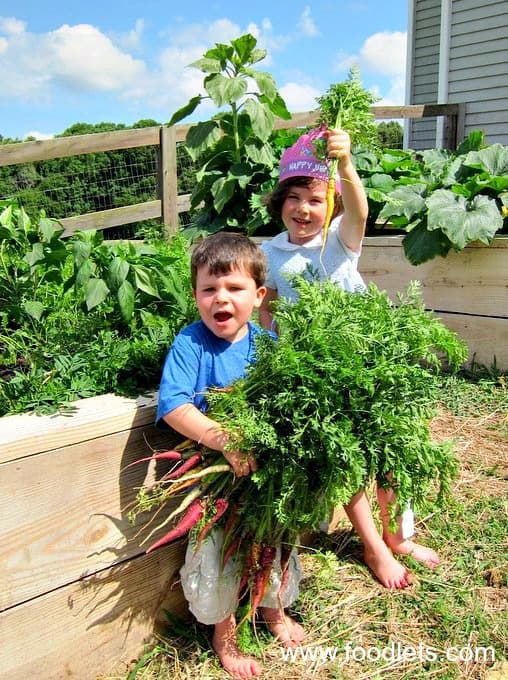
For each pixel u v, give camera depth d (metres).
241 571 1.98
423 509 1.99
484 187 4.34
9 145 5.89
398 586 2.34
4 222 2.46
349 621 2.20
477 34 10.58
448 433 3.38
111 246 2.55
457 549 2.51
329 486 1.71
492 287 4.04
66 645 1.94
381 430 1.73
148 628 2.12
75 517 1.90
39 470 1.80
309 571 2.44
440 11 12.14
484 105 10.66
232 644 2.05
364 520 2.35
